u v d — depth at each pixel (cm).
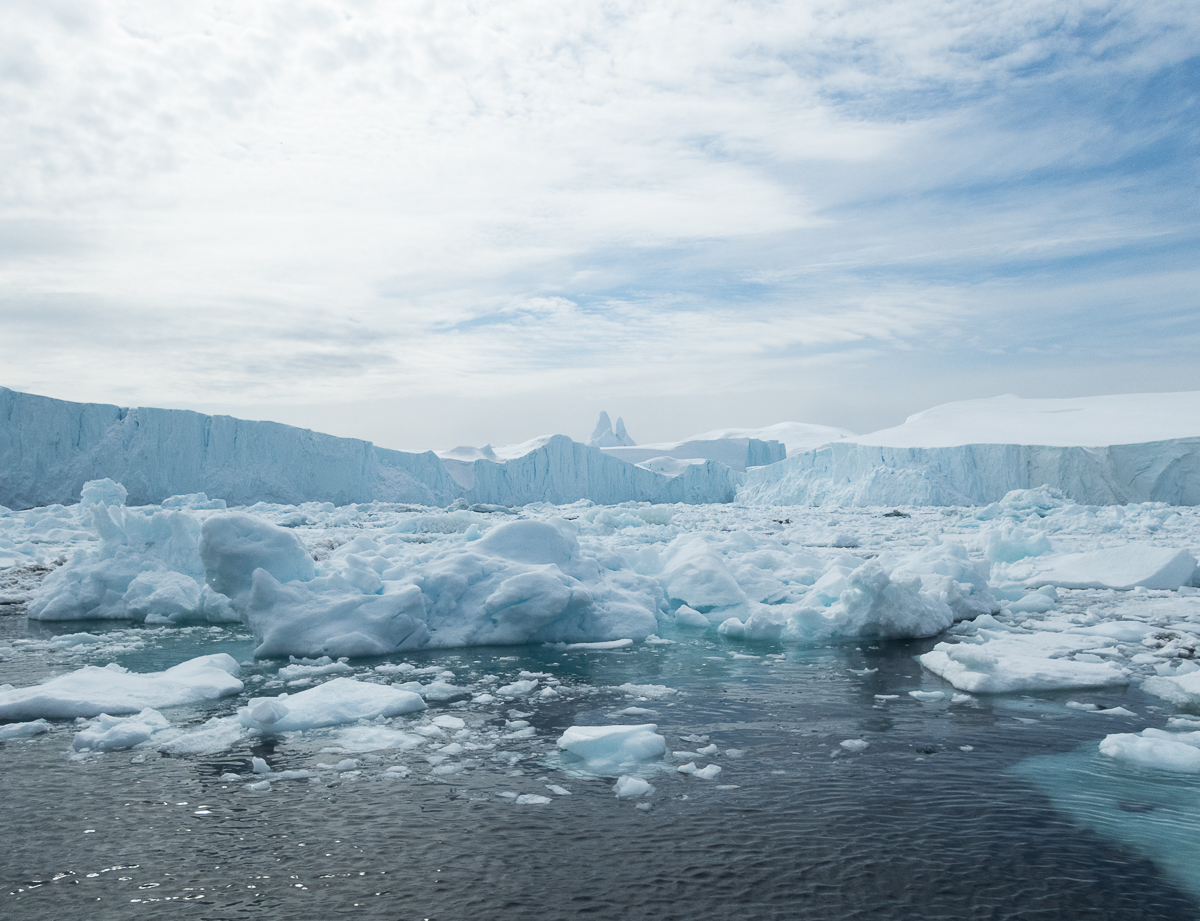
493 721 560
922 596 924
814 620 870
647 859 344
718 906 304
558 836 367
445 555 963
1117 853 351
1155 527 2270
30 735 525
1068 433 4109
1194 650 749
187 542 1112
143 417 3812
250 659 781
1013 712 580
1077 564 1321
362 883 323
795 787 429
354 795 418
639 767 462
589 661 772
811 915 298
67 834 370
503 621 861
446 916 297
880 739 515
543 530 978
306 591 834
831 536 2081
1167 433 3716
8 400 3512
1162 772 452
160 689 616
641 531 2042
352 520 2970
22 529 2097
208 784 434
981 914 300
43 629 971
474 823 381
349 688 595
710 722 558
